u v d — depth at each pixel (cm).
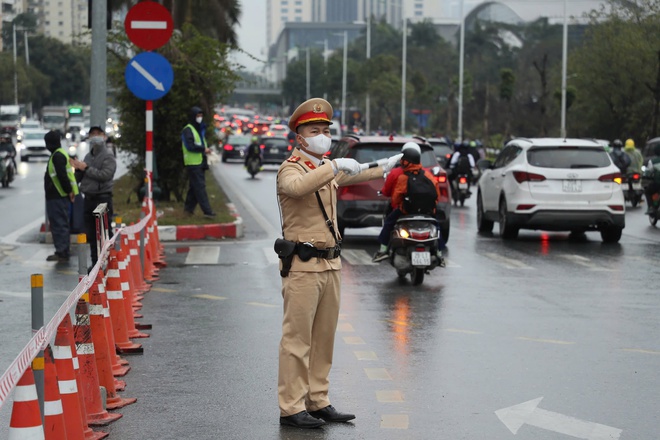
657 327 2031
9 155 7294
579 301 2347
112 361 1614
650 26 9900
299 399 1337
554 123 14188
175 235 3600
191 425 1338
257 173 9344
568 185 3600
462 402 1454
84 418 1252
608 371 1650
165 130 4678
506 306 2272
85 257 1439
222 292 2450
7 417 1390
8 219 4519
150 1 3103
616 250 3428
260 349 1806
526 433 1304
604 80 10112
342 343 1858
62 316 1150
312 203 1334
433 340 1888
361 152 3534
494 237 3866
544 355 1764
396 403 1448
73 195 3020
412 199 2594
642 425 1343
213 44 4772
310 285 1330
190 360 1720
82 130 17488
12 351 1786
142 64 3112
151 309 2209
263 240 3638
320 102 1322
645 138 9900
